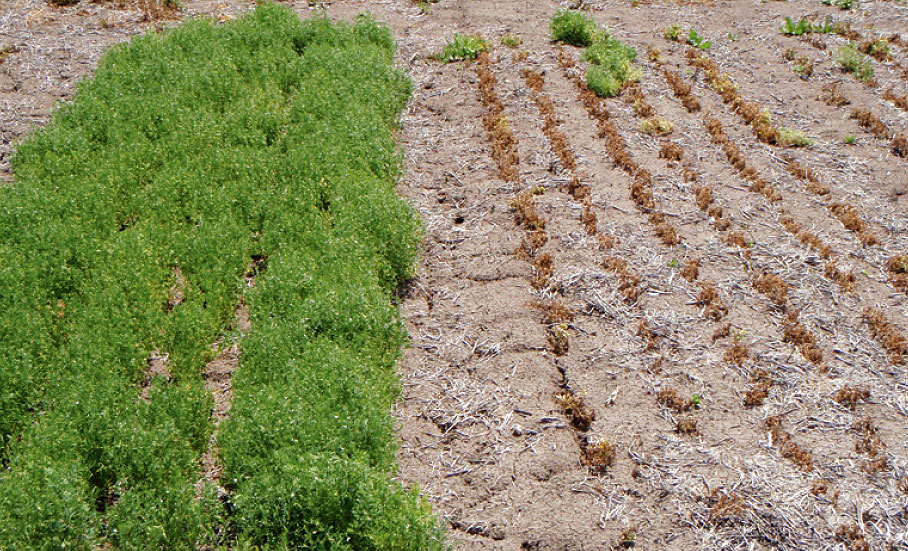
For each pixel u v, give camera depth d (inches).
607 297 343.9
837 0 657.0
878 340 322.7
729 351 314.2
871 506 253.6
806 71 544.7
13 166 410.6
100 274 331.3
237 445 253.4
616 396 297.9
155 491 241.8
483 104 499.5
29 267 326.6
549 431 284.8
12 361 277.9
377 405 278.2
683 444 277.7
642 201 403.9
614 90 508.7
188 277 342.6
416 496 241.8
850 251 374.6
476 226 394.0
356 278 327.9
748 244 377.1
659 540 246.8
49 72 513.3
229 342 308.3
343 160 407.2
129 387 287.6
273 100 475.5
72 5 615.5
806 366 308.7
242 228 367.2
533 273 361.1
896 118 489.1
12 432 266.4
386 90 482.3
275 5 579.2
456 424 288.0
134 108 447.8
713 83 526.3
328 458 242.8
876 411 289.6
